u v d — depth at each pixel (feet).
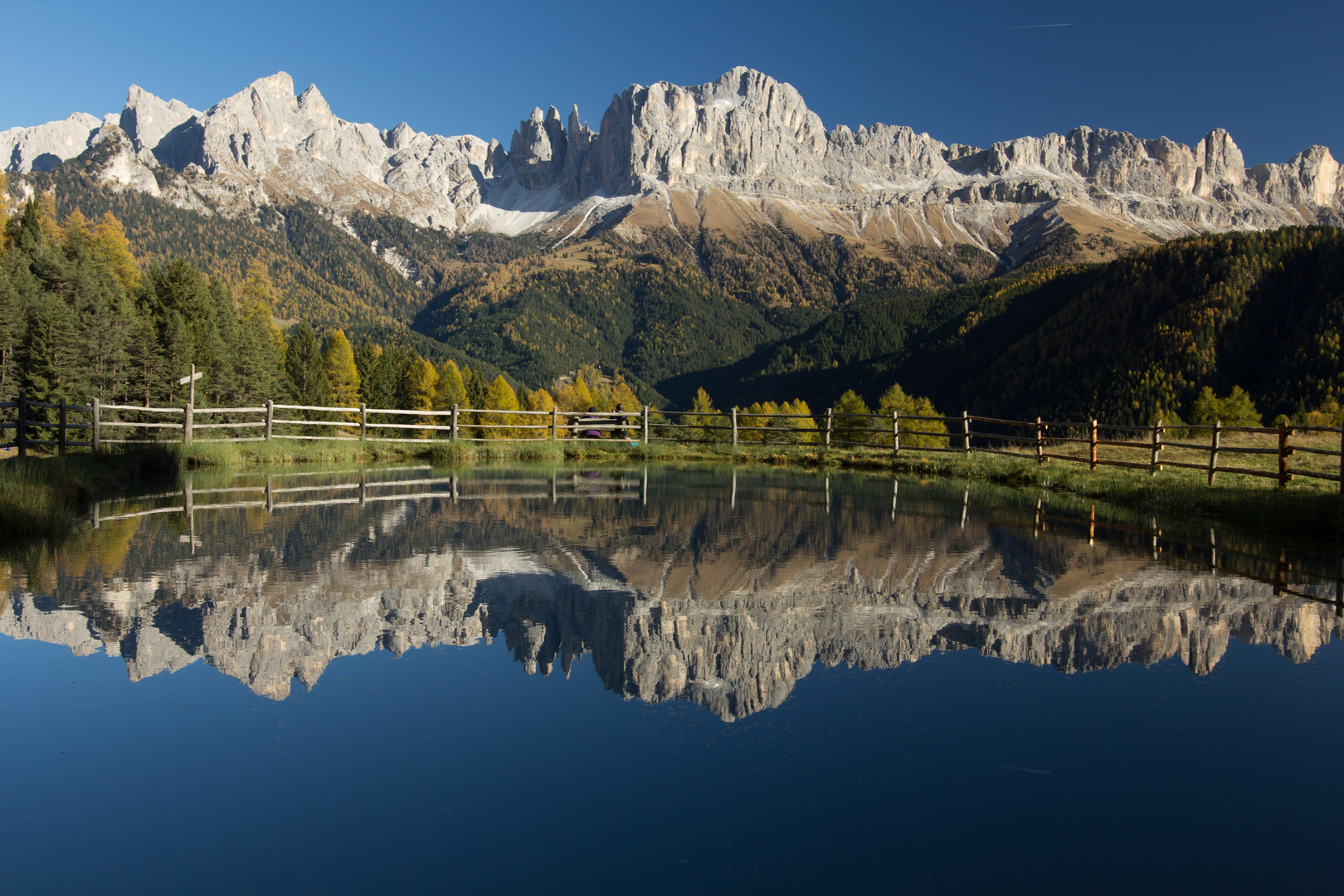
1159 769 13.23
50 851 10.45
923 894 9.68
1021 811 11.83
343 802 11.84
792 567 27.20
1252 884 10.00
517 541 31.40
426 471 62.44
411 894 9.48
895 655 18.58
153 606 21.11
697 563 27.58
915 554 29.58
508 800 12.00
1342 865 10.49
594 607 21.79
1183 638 19.95
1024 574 26.32
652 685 16.56
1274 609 22.56
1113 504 46.80
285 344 268.62
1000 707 15.66
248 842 10.77
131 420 118.93
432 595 22.79
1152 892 9.80
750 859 10.41
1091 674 17.53
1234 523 38.93
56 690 15.64
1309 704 15.92
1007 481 59.62
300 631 19.43
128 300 144.66
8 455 64.28
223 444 67.51
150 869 10.06
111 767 12.71
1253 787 12.59
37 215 177.78
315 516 37.40
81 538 30.94
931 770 13.10
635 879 9.95
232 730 14.12
